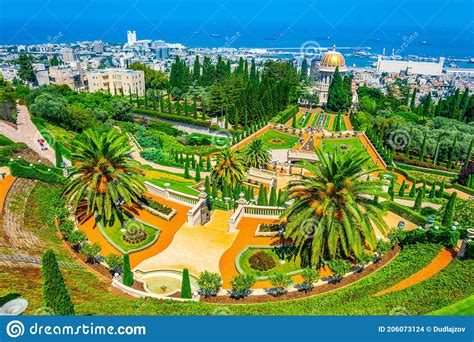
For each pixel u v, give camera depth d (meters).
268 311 23.94
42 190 43.84
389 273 29.44
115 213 39.88
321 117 121.12
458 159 88.25
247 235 37.81
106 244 35.94
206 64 150.12
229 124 110.69
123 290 28.73
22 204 38.91
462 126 99.19
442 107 117.44
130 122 103.94
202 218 41.34
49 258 20.44
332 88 125.44
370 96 139.75
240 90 114.00
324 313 22.67
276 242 36.31
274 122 104.25
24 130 67.81
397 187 66.31
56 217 38.62
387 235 35.22
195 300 26.31
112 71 144.75
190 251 35.28
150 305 24.70
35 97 84.00
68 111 79.81
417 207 49.06
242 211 41.38
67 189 38.81
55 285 20.67
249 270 32.34
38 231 35.56
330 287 29.61
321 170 31.34
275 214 40.78
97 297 26.05
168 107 118.56
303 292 29.08
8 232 32.81
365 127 101.81
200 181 61.12
